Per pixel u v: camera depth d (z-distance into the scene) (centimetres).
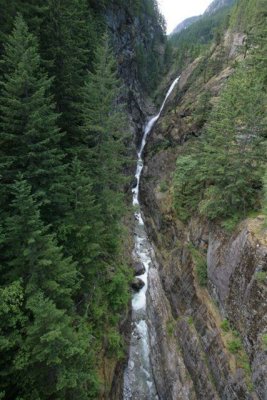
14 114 1318
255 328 1340
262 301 1325
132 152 4541
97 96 1783
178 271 2302
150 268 2798
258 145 1694
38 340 1013
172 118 4581
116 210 1972
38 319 954
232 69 3934
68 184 1592
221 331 1577
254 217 1659
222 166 1741
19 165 1423
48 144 1541
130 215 3631
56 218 1538
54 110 1884
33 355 1033
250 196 1762
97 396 1406
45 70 1789
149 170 4350
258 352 1277
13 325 1030
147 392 1848
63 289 1153
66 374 1052
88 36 2686
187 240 2373
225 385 1400
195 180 2473
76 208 1502
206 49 6184
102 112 1812
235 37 4975
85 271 1630
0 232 1144
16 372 1076
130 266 2631
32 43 1477
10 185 1198
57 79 1816
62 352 1023
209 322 1708
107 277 2003
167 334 2041
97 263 1798
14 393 1096
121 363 1867
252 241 1484
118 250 2286
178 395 1675
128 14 5088
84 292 1694
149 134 5300
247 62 2736
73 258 1591
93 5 3672
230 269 1617
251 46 3531
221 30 6047
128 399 1786
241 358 1380
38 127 1378
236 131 1675
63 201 1473
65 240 1509
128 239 3031
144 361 2033
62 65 1830
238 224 1719
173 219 2877
